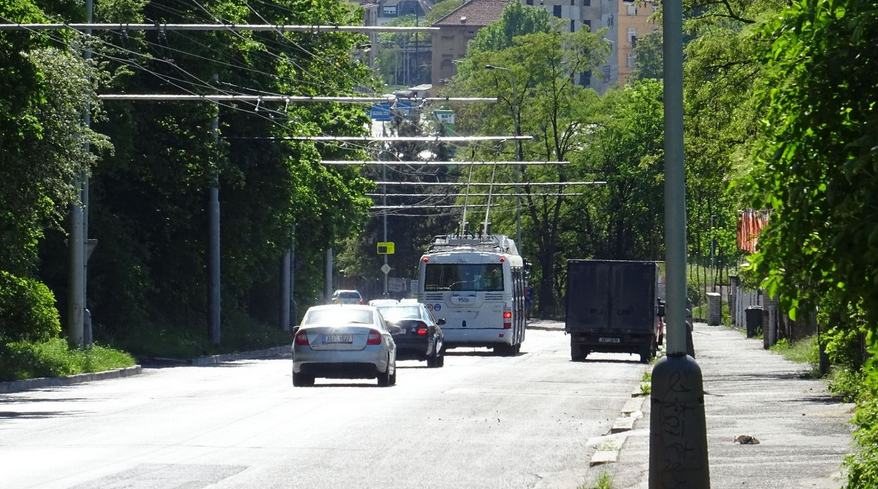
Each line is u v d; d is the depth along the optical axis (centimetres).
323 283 14250
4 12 4891
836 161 1234
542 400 4275
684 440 1598
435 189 19775
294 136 9588
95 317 8244
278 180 9644
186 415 3616
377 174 19662
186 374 6306
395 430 3216
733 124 6181
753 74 6241
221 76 8656
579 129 17175
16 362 5534
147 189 8888
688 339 6031
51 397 4488
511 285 8738
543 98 16775
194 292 9750
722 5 6462
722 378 5162
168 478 2273
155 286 9381
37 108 5431
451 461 2588
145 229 9088
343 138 8125
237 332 10100
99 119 6319
